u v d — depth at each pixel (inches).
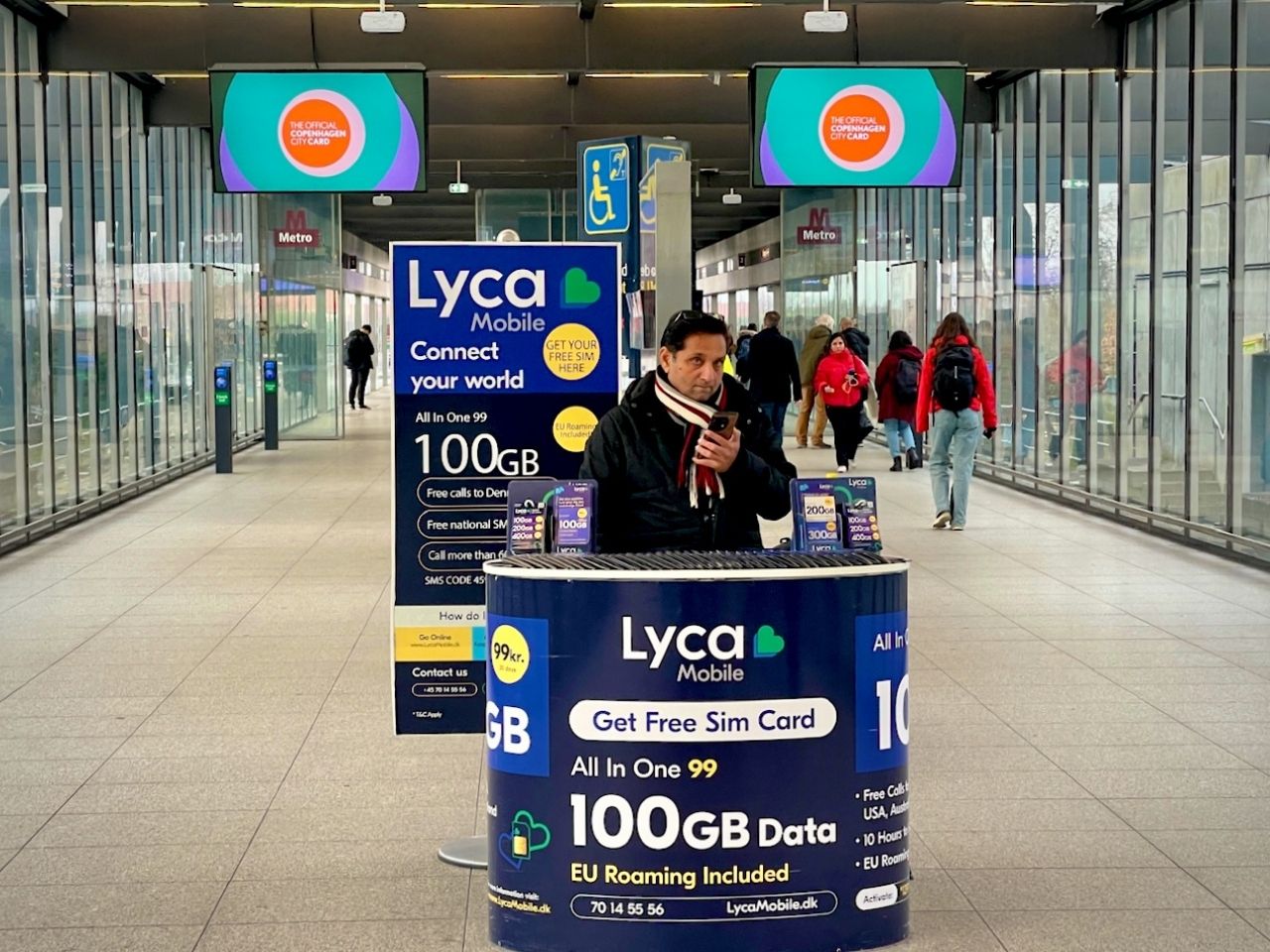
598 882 155.8
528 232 1210.0
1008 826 208.7
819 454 860.0
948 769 236.5
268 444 915.4
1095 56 561.3
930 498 625.9
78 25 555.5
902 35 566.9
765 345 788.0
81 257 596.4
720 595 153.3
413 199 1266.0
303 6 561.3
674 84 704.4
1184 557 461.1
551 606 156.0
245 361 1003.9
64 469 561.3
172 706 277.4
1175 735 255.1
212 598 392.5
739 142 865.5
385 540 500.4
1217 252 468.1
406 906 179.2
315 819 212.5
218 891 185.0
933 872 191.0
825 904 156.4
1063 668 306.5
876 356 956.6
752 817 154.6
